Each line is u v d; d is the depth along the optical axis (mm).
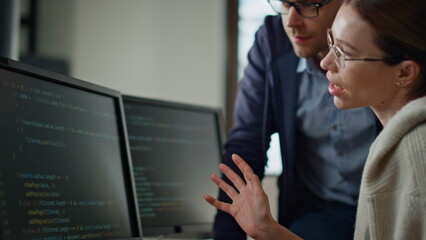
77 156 1241
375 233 1101
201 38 4410
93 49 4520
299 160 1829
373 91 1145
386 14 1093
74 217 1188
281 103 1810
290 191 1819
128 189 1411
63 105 1231
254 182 1220
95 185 1283
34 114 1136
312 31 1513
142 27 4492
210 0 4410
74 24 4555
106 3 4543
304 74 1770
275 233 1170
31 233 1060
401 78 1125
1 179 1006
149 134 1731
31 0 4551
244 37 4371
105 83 4484
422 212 1039
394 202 1090
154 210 1680
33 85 1152
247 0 4375
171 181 1758
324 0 1476
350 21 1130
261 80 1918
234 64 4352
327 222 1649
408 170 1059
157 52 4461
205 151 1897
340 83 1168
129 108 1693
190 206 1795
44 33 4559
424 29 1092
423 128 1059
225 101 4344
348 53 1133
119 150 1417
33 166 1102
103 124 1368
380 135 1133
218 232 1729
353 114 1666
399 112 1095
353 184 1714
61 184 1171
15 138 1070
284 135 1804
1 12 2883
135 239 1373
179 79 4422
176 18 4465
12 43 2934
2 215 981
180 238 1810
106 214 1299
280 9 1569
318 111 1735
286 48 1809
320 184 1783
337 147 1715
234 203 1256
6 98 1067
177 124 1830
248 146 1892
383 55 1110
